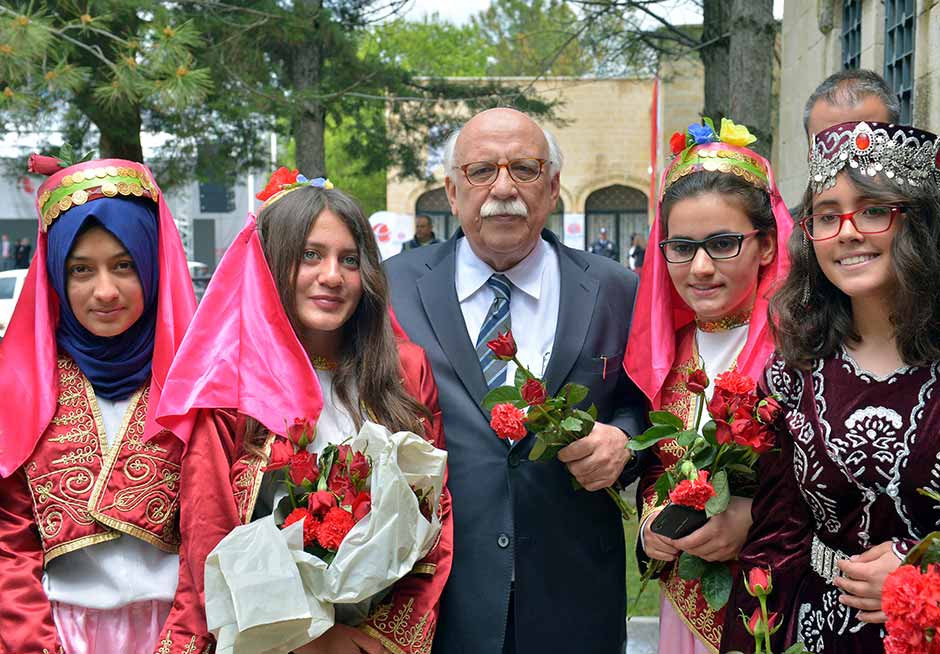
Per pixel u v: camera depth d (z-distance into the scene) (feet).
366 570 6.93
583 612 9.16
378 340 8.40
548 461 9.12
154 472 7.92
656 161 43.75
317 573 6.97
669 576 8.43
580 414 8.39
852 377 6.63
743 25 22.22
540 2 59.47
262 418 7.73
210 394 7.72
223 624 6.89
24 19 20.35
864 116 10.55
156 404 7.98
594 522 9.32
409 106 42.16
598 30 38.83
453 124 42.27
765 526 7.21
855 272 6.49
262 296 8.02
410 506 7.22
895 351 6.59
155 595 7.83
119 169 8.19
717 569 7.73
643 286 8.97
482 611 8.87
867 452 6.37
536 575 8.99
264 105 31.78
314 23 33.83
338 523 7.03
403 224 40.86
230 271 8.14
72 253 7.97
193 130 39.50
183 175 42.73
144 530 7.79
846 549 6.63
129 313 8.09
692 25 40.37
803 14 24.76
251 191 60.64
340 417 8.27
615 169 81.15
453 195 10.01
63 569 7.82
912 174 6.39
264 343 7.93
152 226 8.27
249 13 30.53
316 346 8.45
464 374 9.31
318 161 35.78
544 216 9.56
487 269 9.73
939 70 15.25
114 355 8.17
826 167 6.56
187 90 21.49
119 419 8.10
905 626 5.38
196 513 7.66
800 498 6.97
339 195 8.31
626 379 9.68
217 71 30.76
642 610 15.40
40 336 8.06
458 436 9.18
